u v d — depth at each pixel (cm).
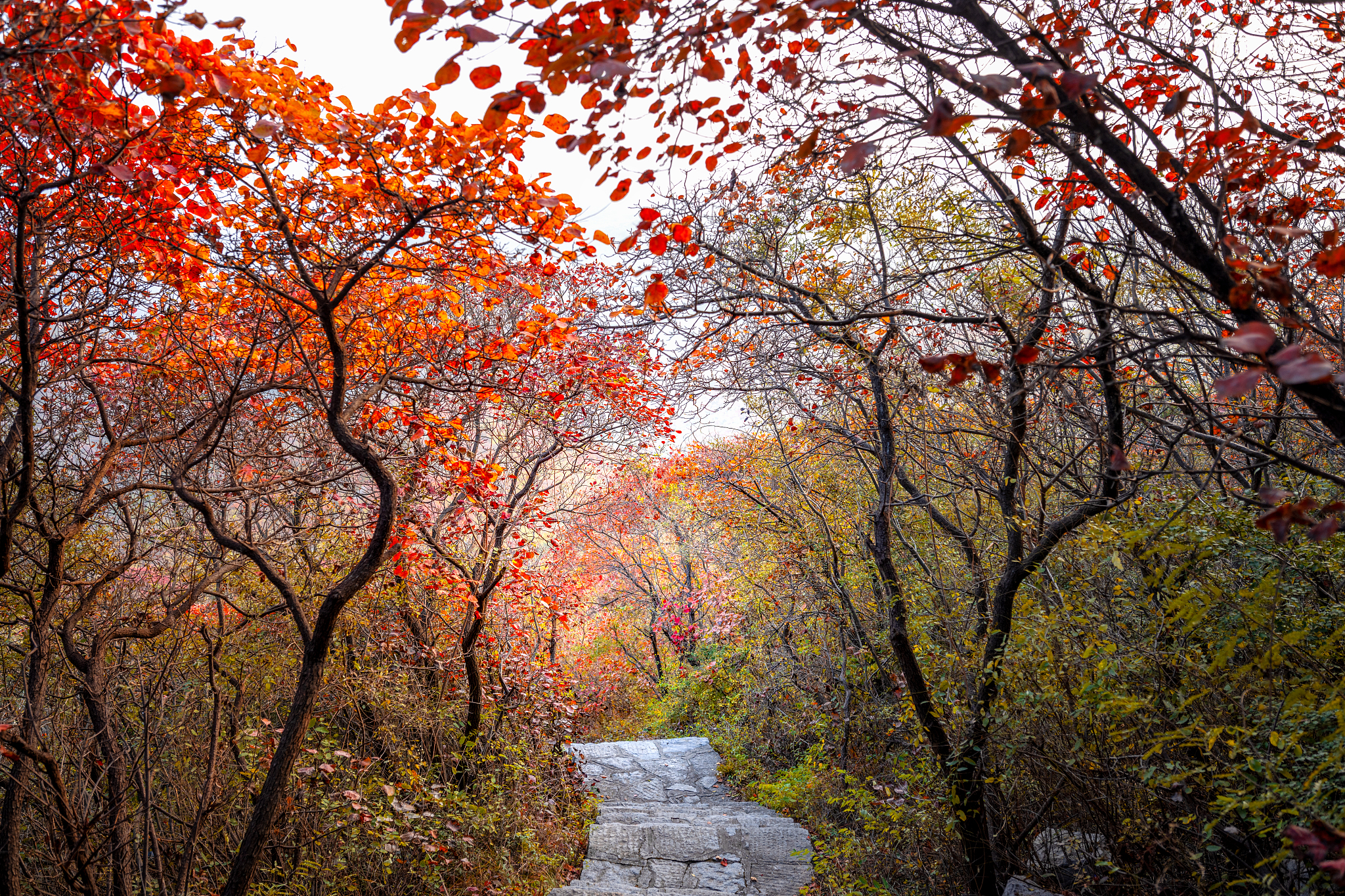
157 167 328
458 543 683
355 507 582
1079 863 423
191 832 384
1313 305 298
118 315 399
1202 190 295
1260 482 364
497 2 212
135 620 414
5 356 368
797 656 841
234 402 388
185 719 462
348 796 411
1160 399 395
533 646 796
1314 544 285
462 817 552
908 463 616
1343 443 213
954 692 491
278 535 517
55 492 396
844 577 661
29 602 343
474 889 510
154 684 406
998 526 514
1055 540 408
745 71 272
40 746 332
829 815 673
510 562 698
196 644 480
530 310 629
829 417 620
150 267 379
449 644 679
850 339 457
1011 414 391
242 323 468
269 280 403
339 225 407
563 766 763
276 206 327
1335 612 279
